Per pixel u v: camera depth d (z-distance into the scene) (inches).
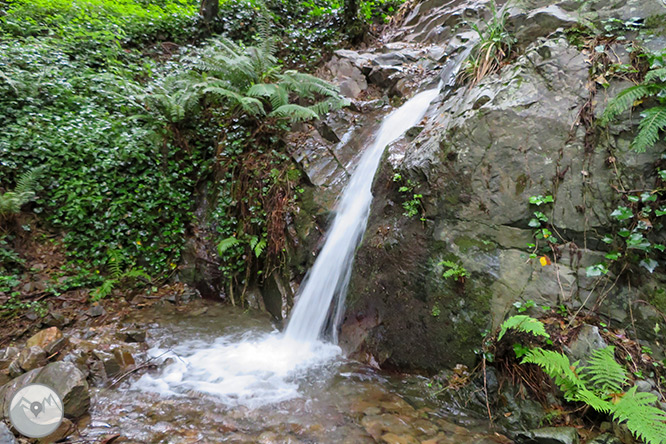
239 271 215.5
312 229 194.5
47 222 212.8
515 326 106.1
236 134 234.2
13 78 233.0
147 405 123.1
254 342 173.5
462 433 109.0
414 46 287.7
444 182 136.7
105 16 329.1
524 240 123.4
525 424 107.1
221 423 114.7
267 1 355.6
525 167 123.8
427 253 139.0
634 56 117.8
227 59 231.8
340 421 116.0
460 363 126.6
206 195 242.1
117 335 171.0
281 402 126.3
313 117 231.9
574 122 119.3
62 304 189.2
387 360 145.8
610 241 110.3
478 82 156.7
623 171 110.8
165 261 229.5
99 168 225.0
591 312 111.8
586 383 101.1
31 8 305.3
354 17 316.5
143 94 239.8
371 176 186.1
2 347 157.8
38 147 214.8
